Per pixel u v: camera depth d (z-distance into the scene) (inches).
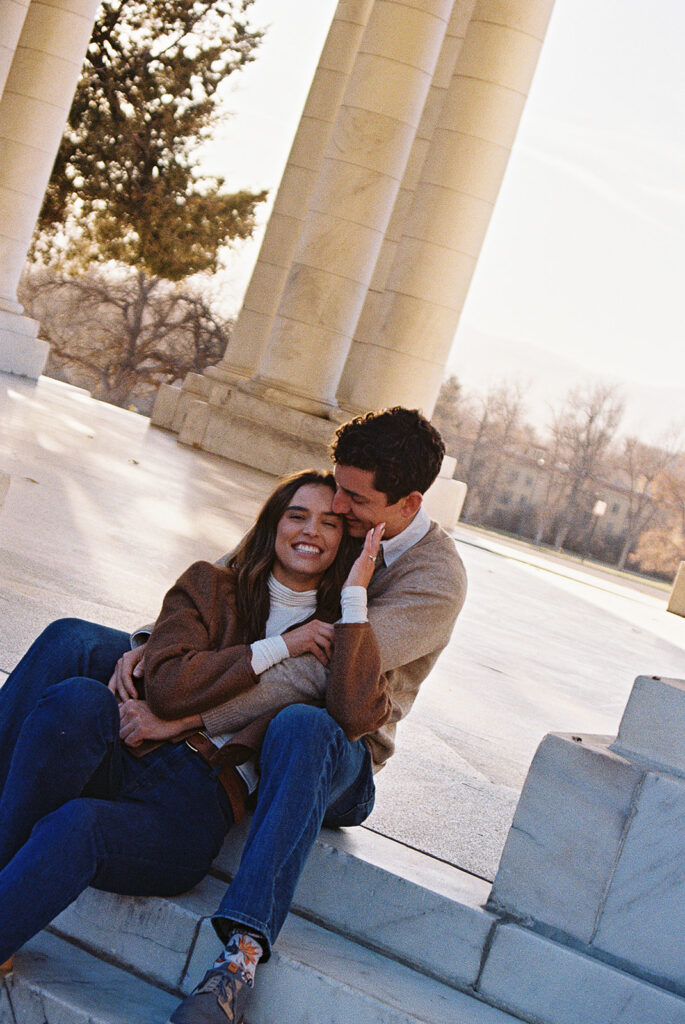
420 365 709.3
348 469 132.4
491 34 685.9
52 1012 114.0
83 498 379.2
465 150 692.7
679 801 118.3
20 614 204.7
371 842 140.2
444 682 284.5
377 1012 113.3
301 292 754.2
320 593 135.3
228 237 1628.9
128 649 141.6
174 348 1817.2
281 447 745.6
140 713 128.1
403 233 713.6
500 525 2284.7
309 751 117.7
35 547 275.1
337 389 932.6
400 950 127.6
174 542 350.9
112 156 1600.6
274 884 112.7
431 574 136.9
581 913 122.3
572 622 535.8
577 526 2246.6
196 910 122.6
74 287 1806.1
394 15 722.8
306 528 133.7
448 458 856.9
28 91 866.1
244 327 948.0
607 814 121.3
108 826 115.3
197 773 125.0
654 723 123.1
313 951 121.5
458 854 148.6
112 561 289.6
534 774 125.3
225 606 134.7
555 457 2279.8
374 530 134.0
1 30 847.1
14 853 118.3
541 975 121.4
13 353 896.9
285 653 128.0
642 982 118.5
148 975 123.5
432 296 702.5
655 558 2201.0
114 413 886.4
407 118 735.7
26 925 111.3
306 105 949.2
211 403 782.5
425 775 187.5
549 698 310.0
